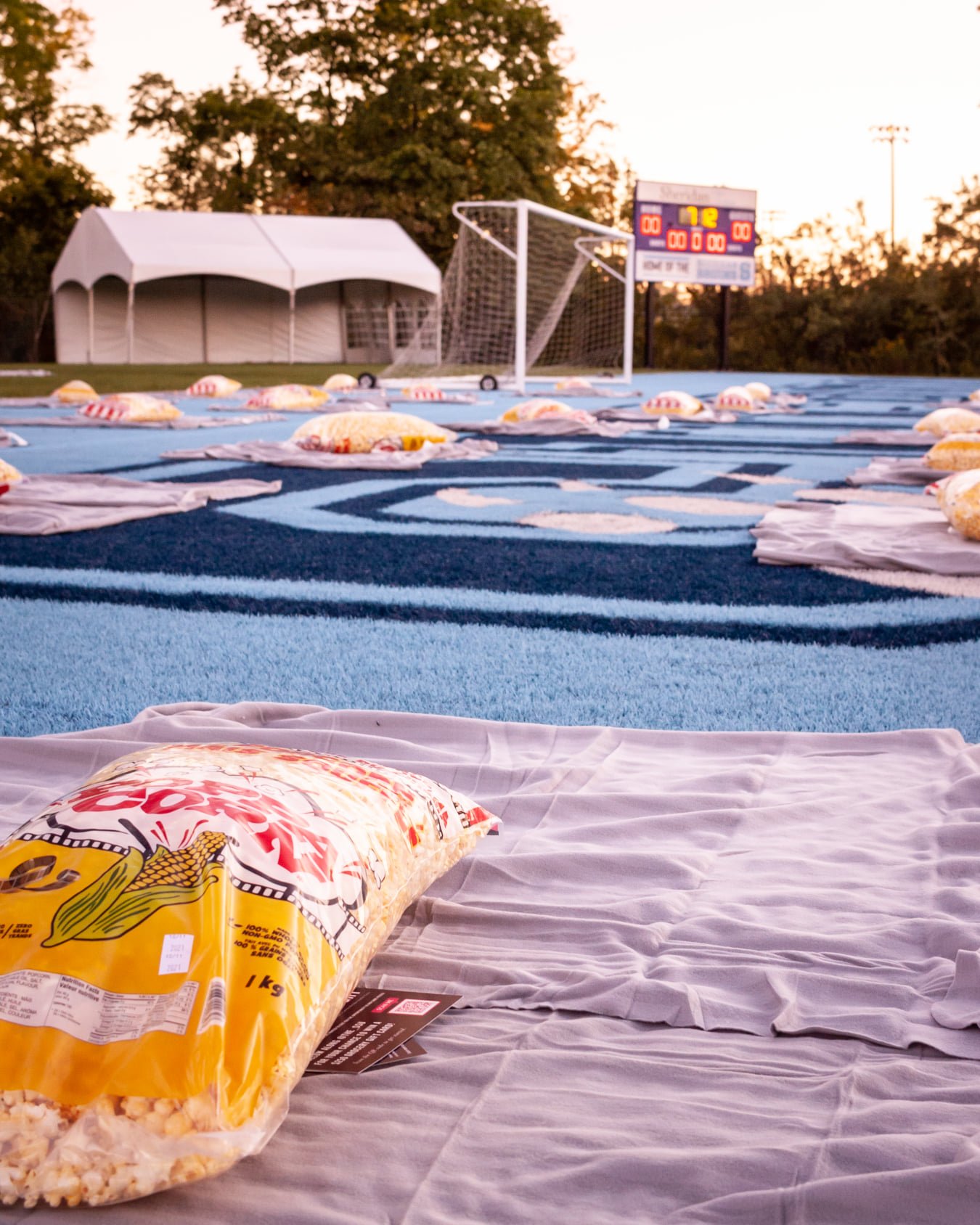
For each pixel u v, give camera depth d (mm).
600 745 2473
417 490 7043
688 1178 1076
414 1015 1401
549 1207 1052
